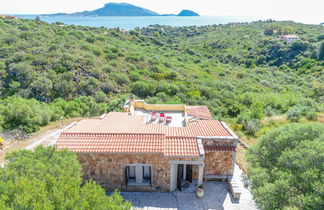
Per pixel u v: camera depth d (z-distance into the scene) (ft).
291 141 26.89
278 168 25.64
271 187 22.47
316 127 27.14
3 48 116.88
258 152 30.14
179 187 36.29
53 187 17.54
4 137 53.52
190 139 36.96
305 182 21.61
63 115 79.56
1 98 86.48
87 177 35.78
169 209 32.45
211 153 37.55
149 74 141.28
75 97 100.53
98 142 35.63
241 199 34.55
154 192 36.32
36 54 119.44
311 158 22.31
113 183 36.19
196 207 32.86
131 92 116.88
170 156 33.50
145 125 44.57
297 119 70.64
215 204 33.47
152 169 35.14
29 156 24.85
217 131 41.11
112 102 94.68
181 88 127.24
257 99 111.55
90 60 127.75
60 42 146.41
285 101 104.68
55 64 114.11
